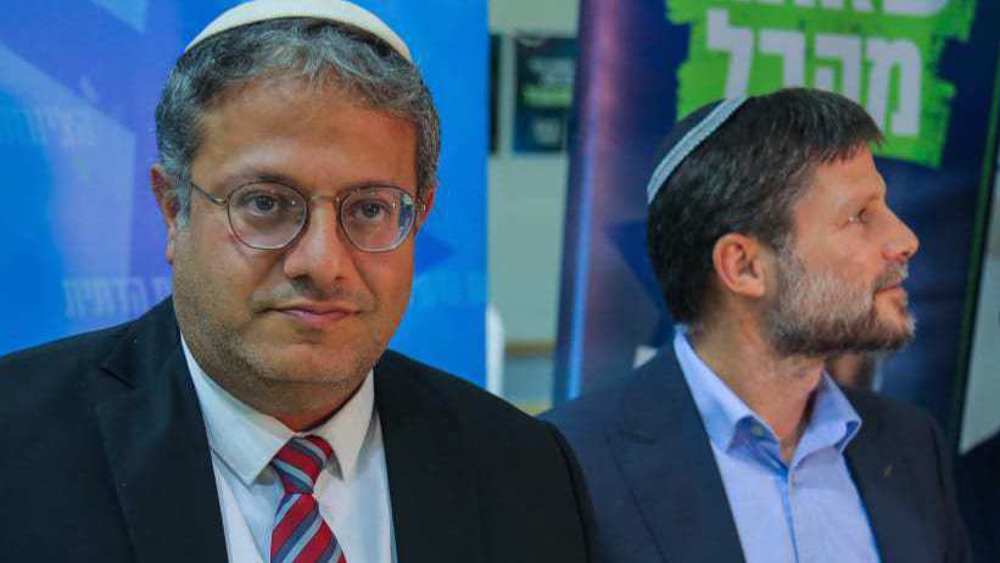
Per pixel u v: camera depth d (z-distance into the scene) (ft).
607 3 5.15
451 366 4.88
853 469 4.41
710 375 4.30
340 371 2.50
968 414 5.76
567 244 5.21
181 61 2.58
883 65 5.49
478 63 4.83
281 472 2.73
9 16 4.22
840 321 4.01
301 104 2.39
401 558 2.72
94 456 2.53
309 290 2.42
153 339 2.84
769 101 4.17
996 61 5.60
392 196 2.53
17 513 2.39
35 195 4.31
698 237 4.19
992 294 5.73
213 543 2.50
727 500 4.14
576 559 2.96
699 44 5.27
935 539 4.33
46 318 4.35
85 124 4.36
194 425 2.63
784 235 4.03
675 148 4.30
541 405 5.51
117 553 2.41
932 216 5.60
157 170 2.66
